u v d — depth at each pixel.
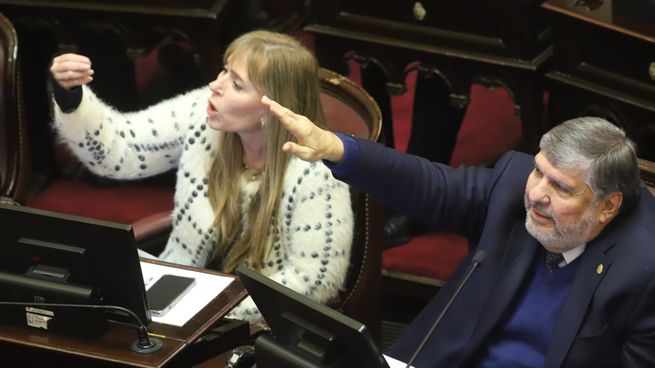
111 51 12.54
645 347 7.10
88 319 7.11
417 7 10.75
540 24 10.34
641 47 9.29
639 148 9.66
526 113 10.59
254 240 8.84
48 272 7.09
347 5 11.19
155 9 11.43
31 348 7.30
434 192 7.82
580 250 7.35
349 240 8.73
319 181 8.62
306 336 6.52
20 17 11.86
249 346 7.45
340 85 9.50
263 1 12.78
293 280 8.66
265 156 8.72
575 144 6.95
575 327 7.19
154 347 7.05
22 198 10.23
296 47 8.64
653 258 7.05
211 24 11.39
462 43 10.62
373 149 7.64
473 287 7.70
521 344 7.58
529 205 7.24
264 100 7.36
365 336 6.16
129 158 9.50
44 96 12.51
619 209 7.21
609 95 9.63
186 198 9.19
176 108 9.52
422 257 11.48
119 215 12.30
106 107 9.48
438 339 7.79
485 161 12.78
